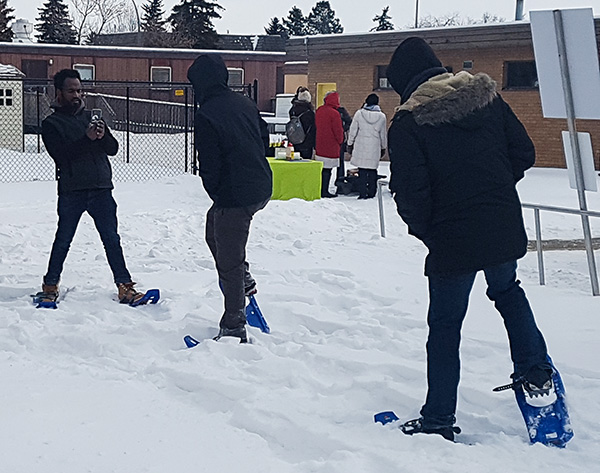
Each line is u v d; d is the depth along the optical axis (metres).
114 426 3.86
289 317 5.93
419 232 3.66
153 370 4.70
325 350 5.06
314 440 3.71
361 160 13.34
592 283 6.34
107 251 6.29
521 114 20.30
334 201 12.02
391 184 3.63
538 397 3.74
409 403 4.15
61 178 6.09
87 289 6.66
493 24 20.14
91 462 3.44
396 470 3.34
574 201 13.23
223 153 5.00
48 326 5.55
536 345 3.70
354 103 23.28
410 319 5.70
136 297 6.24
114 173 17.19
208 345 4.98
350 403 4.19
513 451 3.52
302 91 13.87
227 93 5.12
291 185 12.55
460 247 3.56
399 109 3.63
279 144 14.02
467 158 3.58
